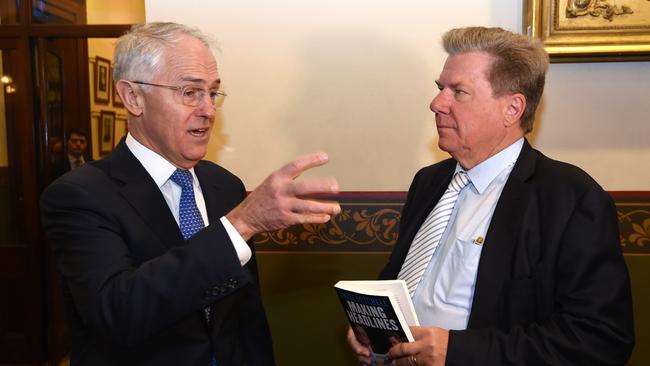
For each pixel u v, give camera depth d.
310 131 2.68
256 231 1.18
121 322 1.15
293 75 2.66
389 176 2.67
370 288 1.39
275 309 2.76
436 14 2.57
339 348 2.74
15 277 3.53
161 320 1.16
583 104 2.52
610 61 2.46
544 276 1.30
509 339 1.26
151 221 1.35
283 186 1.11
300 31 2.64
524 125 1.50
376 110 2.64
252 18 2.64
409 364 1.33
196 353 1.34
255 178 2.72
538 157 1.48
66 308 1.39
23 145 3.47
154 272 1.16
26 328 3.56
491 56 1.42
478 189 1.49
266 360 1.63
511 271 1.33
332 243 2.71
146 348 1.31
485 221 1.42
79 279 1.23
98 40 4.54
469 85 1.43
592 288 1.25
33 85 3.46
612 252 1.28
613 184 2.54
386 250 2.69
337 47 2.63
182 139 1.38
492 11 2.53
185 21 2.66
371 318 1.35
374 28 2.61
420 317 1.46
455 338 1.27
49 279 3.58
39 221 3.51
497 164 1.48
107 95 4.72
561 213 1.31
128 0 4.66
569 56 2.38
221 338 1.42
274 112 2.69
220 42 2.66
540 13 2.36
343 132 2.67
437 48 2.58
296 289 2.74
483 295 1.33
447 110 1.46
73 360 1.38
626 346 1.25
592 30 2.33
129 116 1.44
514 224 1.35
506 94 1.43
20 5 3.38
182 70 1.36
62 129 3.77
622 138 2.52
